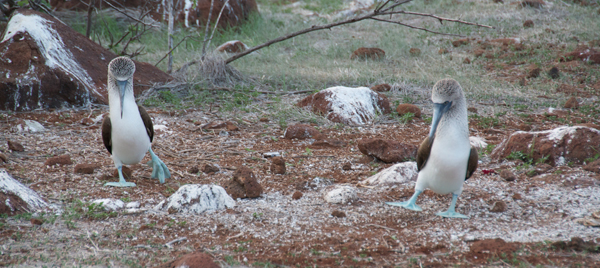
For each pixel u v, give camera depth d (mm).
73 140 13305
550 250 7184
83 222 8297
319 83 20734
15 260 6816
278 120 15898
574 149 10875
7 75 16047
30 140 13062
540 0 35219
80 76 17266
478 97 19000
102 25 28844
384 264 6895
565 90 19938
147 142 9938
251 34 31609
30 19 17406
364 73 22234
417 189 8664
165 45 27766
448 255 7145
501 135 14477
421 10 36250
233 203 9141
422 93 19359
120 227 8141
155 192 9852
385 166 11625
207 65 20344
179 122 15398
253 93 18672
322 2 42562
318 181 10336
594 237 7566
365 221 8492
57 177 10430
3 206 8250
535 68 22000
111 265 6770
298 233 7961
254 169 11414
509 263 6844
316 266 6805
